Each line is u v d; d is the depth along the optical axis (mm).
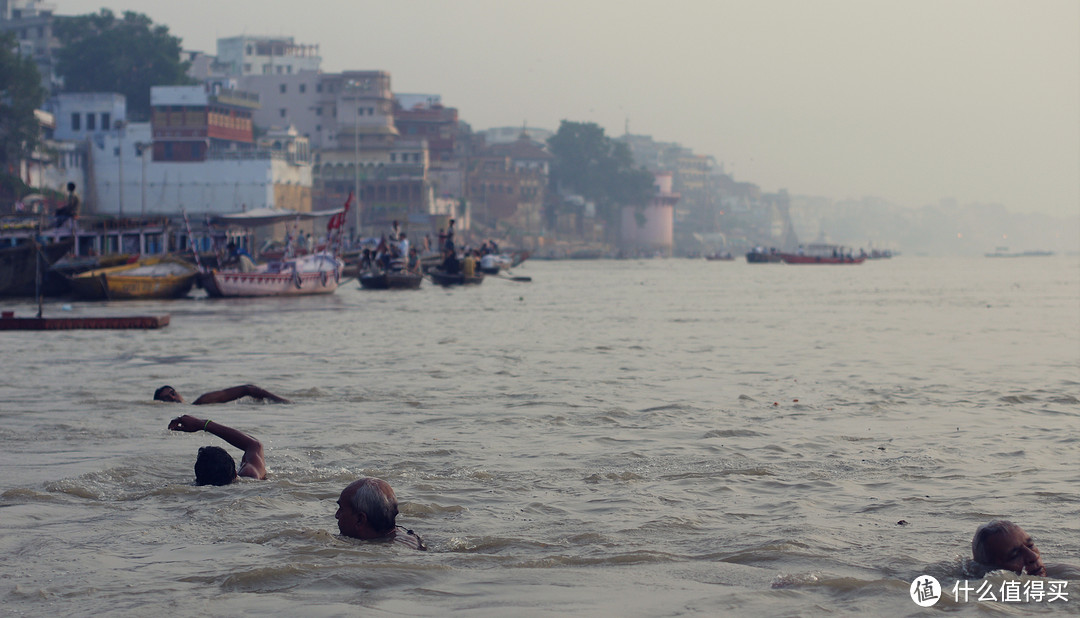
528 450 10375
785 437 11195
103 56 124688
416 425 12008
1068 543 6766
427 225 128625
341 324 31500
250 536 6844
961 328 30453
